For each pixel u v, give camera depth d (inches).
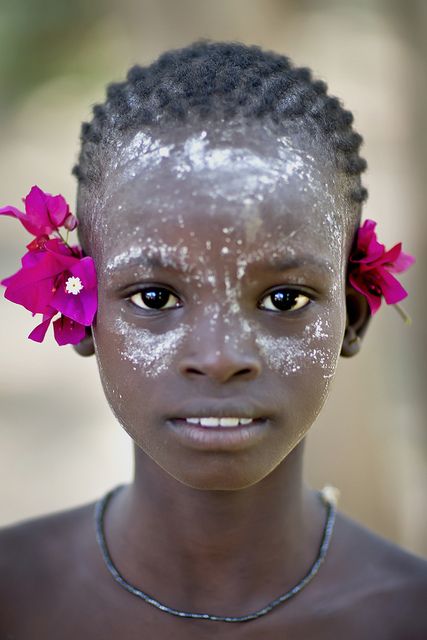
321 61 314.5
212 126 90.0
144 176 89.7
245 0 192.1
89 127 103.3
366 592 107.0
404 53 199.3
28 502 316.2
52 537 113.3
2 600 109.5
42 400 398.3
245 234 86.6
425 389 214.8
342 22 302.8
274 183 88.4
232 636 102.2
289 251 87.9
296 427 90.2
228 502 100.3
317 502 112.8
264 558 103.3
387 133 232.1
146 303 90.3
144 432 90.0
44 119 550.9
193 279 87.3
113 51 425.7
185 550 102.7
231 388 86.3
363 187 105.7
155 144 90.5
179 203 87.4
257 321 88.7
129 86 100.3
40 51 428.1
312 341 90.0
